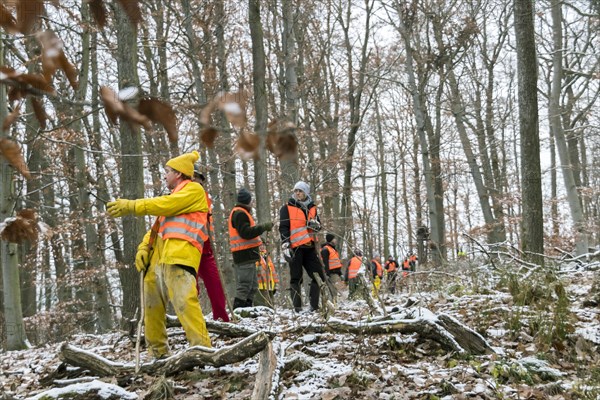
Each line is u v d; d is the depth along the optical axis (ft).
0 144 4.05
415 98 66.28
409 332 18.15
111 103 3.54
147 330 18.03
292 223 27.96
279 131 3.81
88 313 53.93
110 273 56.24
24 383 18.90
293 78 52.26
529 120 37.17
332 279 33.86
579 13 53.57
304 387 14.40
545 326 18.20
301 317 24.40
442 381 14.69
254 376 15.76
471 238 29.09
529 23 37.35
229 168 55.42
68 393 14.12
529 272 24.91
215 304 23.54
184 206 17.08
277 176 49.96
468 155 72.54
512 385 14.62
